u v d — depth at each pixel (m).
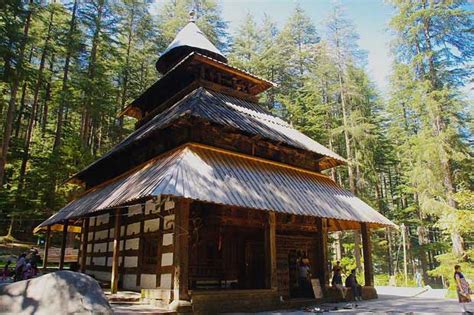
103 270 16.59
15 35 19.91
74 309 6.50
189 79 17.20
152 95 19.00
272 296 11.66
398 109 38.75
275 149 15.23
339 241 33.09
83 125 33.47
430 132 25.31
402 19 26.88
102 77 31.70
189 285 12.44
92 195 16.59
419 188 25.05
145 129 15.01
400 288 23.64
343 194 15.79
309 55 38.62
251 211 13.39
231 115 13.74
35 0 29.09
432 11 25.67
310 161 16.67
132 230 14.54
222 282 13.47
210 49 19.75
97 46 33.00
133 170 14.42
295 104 34.31
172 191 9.33
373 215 15.28
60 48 30.81
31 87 28.06
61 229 23.06
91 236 18.95
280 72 38.25
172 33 36.38
